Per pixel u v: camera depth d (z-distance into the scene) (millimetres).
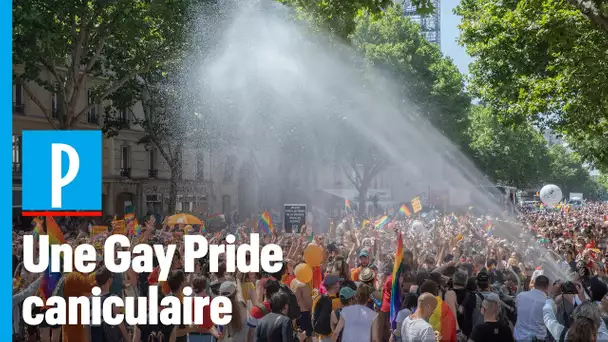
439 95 54438
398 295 9664
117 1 31797
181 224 22875
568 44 19438
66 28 32062
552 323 9367
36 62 34906
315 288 12852
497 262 17141
